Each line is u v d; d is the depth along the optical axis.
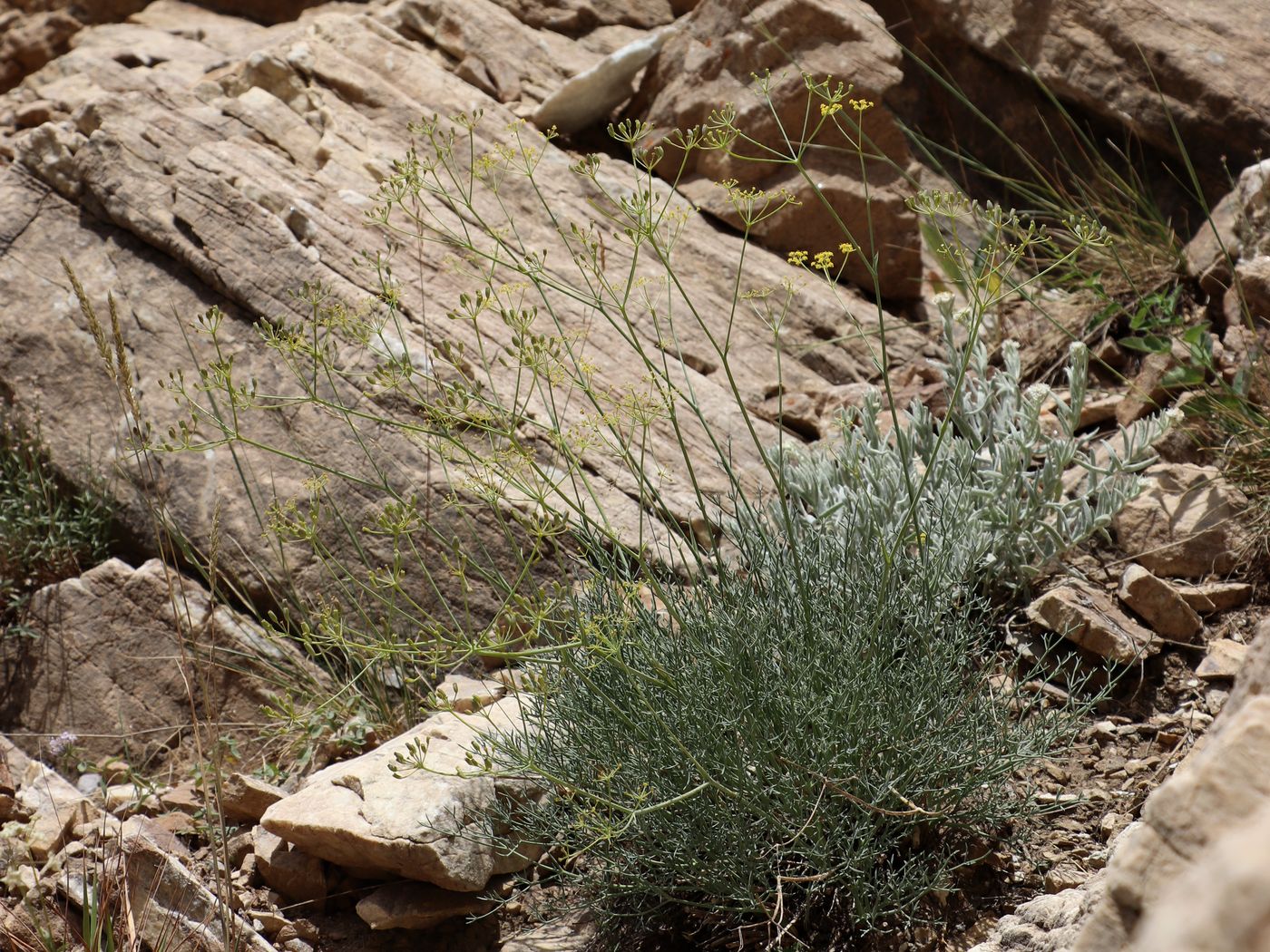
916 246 5.38
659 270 5.16
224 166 5.04
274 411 4.54
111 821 3.38
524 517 3.15
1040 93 5.85
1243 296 4.12
